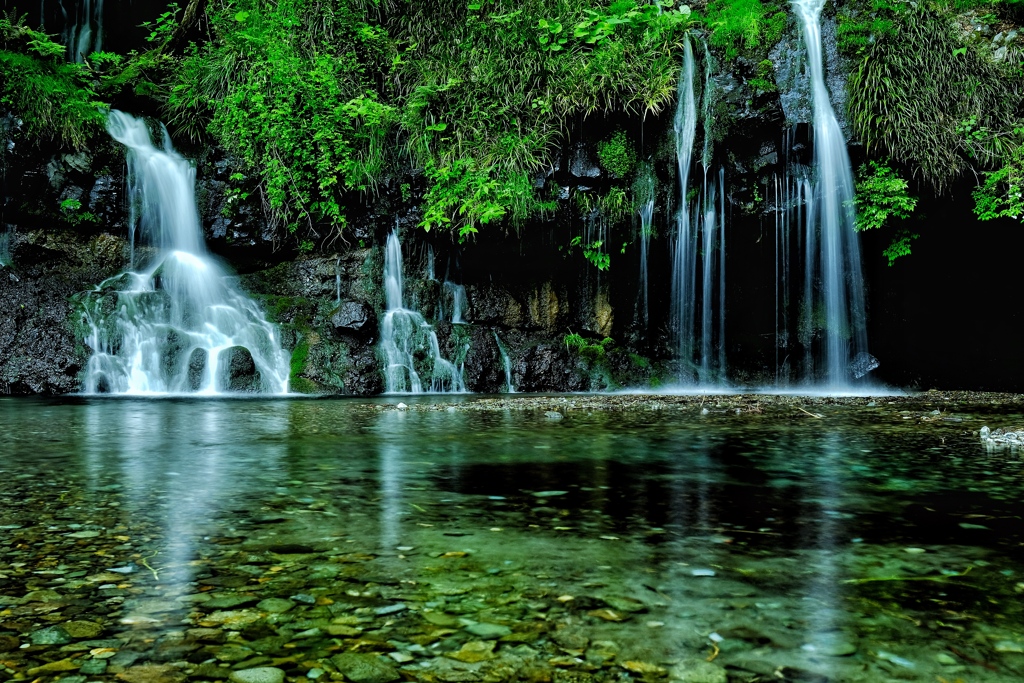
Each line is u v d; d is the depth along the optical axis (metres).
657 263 15.57
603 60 13.68
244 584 2.25
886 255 14.77
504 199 13.68
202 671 1.66
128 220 13.31
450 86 14.16
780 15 13.85
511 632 1.89
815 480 4.16
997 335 16.19
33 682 1.59
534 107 13.85
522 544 2.74
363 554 2.59
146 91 14.04
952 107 13.57
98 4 16.09
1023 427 7.09
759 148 13.97
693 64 13.94
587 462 4.80
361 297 13.93
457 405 9.77
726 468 4.56
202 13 15.10
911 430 6.88
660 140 14.16
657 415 8.41
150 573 2.35
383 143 14.23
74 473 4.27
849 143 13.66
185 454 5.09
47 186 12.88
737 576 2.35
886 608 2.06
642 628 1.91
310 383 12.80
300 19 14.53
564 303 15.62
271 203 13.78
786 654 1.75
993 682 1.61
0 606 2.05
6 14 13.61
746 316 15.79
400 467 4.55
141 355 12.38
